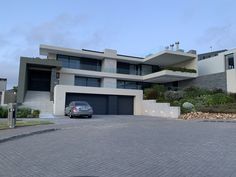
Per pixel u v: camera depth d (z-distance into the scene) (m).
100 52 36.81
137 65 39.88
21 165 5.96
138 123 16.41
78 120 18.95
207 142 8.88
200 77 33.47
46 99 29.69
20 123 14.49
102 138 9.95
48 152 7.39
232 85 28.69
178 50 35.38
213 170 5.47
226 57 30.39
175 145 8.38
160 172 5.35
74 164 6.03
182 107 23.44
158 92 30.05
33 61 29.05
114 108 28.44
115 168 5.68
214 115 20.30
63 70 33.28
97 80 36.62
